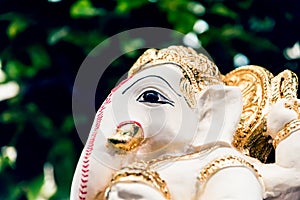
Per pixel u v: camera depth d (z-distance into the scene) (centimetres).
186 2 406
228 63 403
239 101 178
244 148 186
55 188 408
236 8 418
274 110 183
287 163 175
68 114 414
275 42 413
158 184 161
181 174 166
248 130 187
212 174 165
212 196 163
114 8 416
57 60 417
